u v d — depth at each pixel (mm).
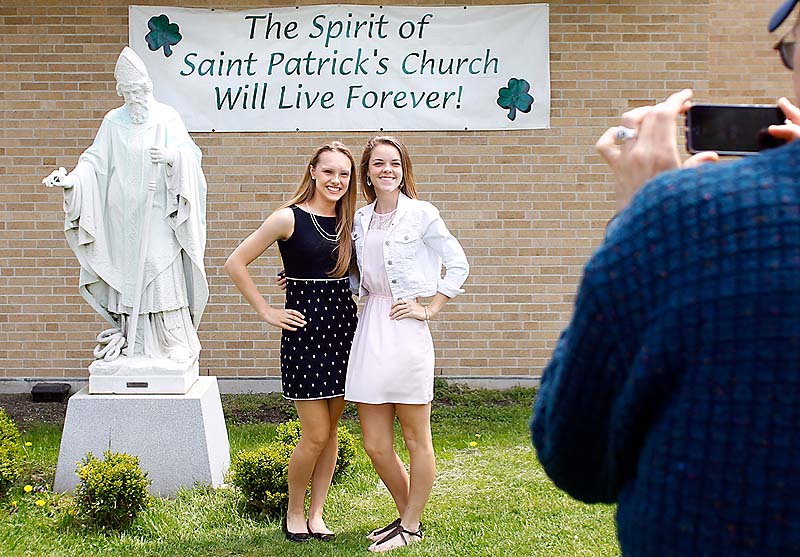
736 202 1253
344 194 4891
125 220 5887
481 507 5453
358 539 4938
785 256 1214
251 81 8930
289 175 8984
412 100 8938
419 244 4781
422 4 8922
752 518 1225
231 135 8961
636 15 8922
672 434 1274
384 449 4809
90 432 5715
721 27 9695
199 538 4965
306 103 8953
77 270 8961
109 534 5043
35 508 5395
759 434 1215
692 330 1244
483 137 8969
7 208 8922
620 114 8977
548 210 9000
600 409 1398
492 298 9039
